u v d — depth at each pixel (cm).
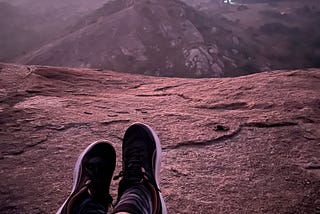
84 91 413
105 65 10450
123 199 114
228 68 10606
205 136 250
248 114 298
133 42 11400
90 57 11106
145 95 409
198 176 191
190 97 382
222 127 264
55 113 297
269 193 173
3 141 231
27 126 261
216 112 314
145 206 114
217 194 172
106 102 357
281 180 186
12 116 284
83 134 251
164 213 129
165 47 11306
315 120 272
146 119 294
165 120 291
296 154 217
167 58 10594
